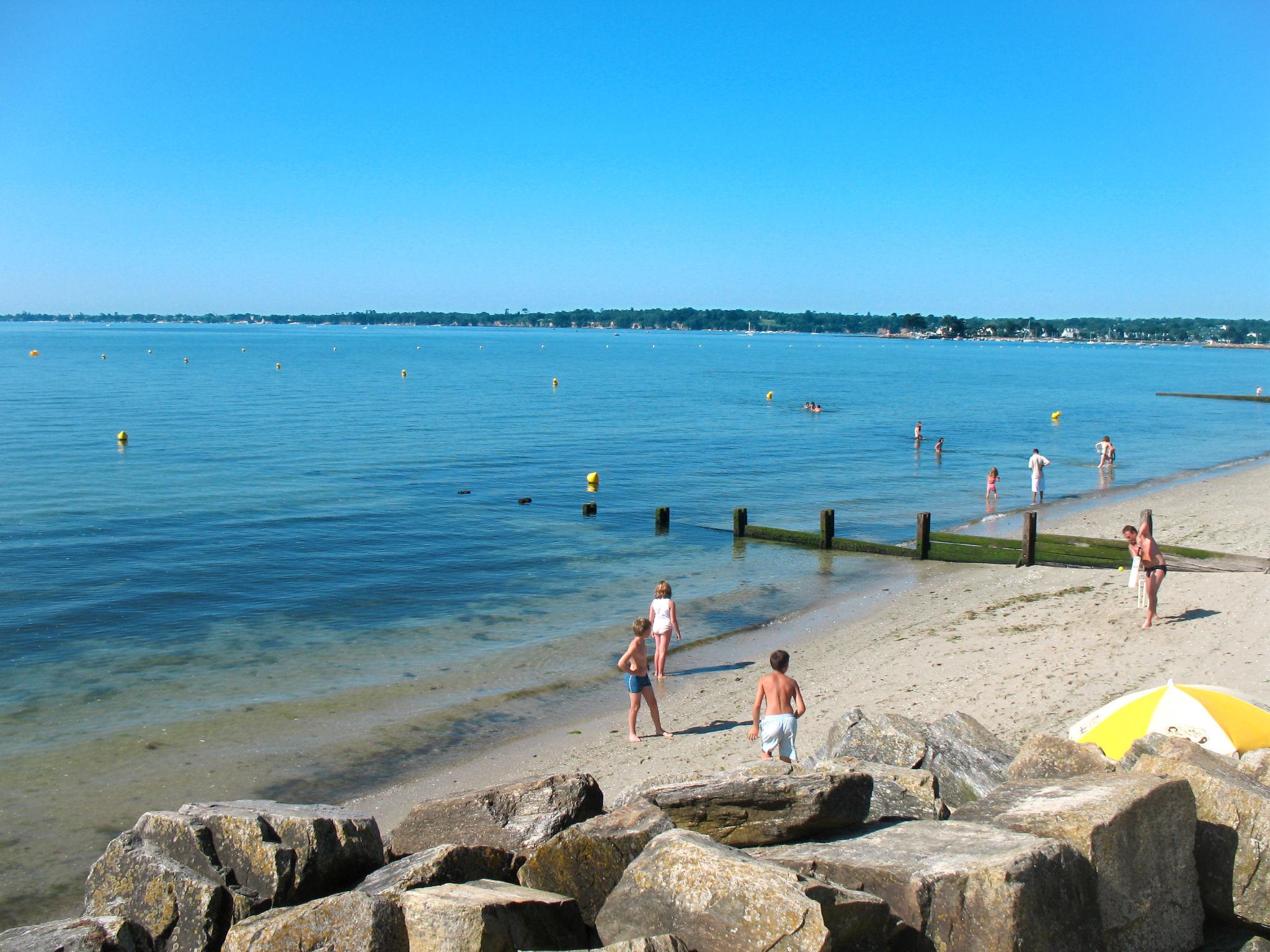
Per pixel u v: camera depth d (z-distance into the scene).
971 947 5.26
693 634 20.62
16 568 24.67
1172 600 20.02
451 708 16.14
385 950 5.82
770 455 51.16
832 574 26.06
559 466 45.44
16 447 46.81
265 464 43.28
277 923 6.03
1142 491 41.03
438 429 59.19
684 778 8.16
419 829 8.00
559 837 6.79
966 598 22.61
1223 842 6.24
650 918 5.73
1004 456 52.72
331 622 21.19
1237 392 104.44
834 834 7.07
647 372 129.00
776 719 11.20
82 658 18.41
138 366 121.94
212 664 18.28
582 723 15.45
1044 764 7.73
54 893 10.32
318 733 14.99
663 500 37.81
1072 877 5.51
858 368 150.12
